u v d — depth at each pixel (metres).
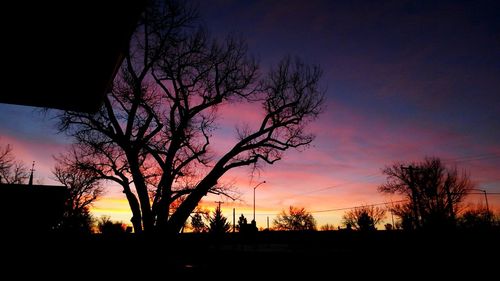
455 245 18.03
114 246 19.33
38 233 12.69
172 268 21.53
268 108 26.36
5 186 12.65
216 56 24.23
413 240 20.12
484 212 51.47
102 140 23.31
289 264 22.14
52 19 3.24
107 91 5.07
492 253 16.58
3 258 11.89
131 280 18.50
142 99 22.73
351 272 19.64
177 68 23.42
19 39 3.58
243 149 24.91
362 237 24.75
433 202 51.06
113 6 3.07
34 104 5.34
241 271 23.70
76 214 35.91
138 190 21.94
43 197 12.99
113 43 3.65
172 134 23.53
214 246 35.06
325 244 27.69
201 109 24.16
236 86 24.97
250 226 37.62
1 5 3.01
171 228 21.81
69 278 15.88
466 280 16.02
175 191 22.69
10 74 4.39
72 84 4.71
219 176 23.73
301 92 26.41
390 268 18.55
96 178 23.53
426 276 17.14
